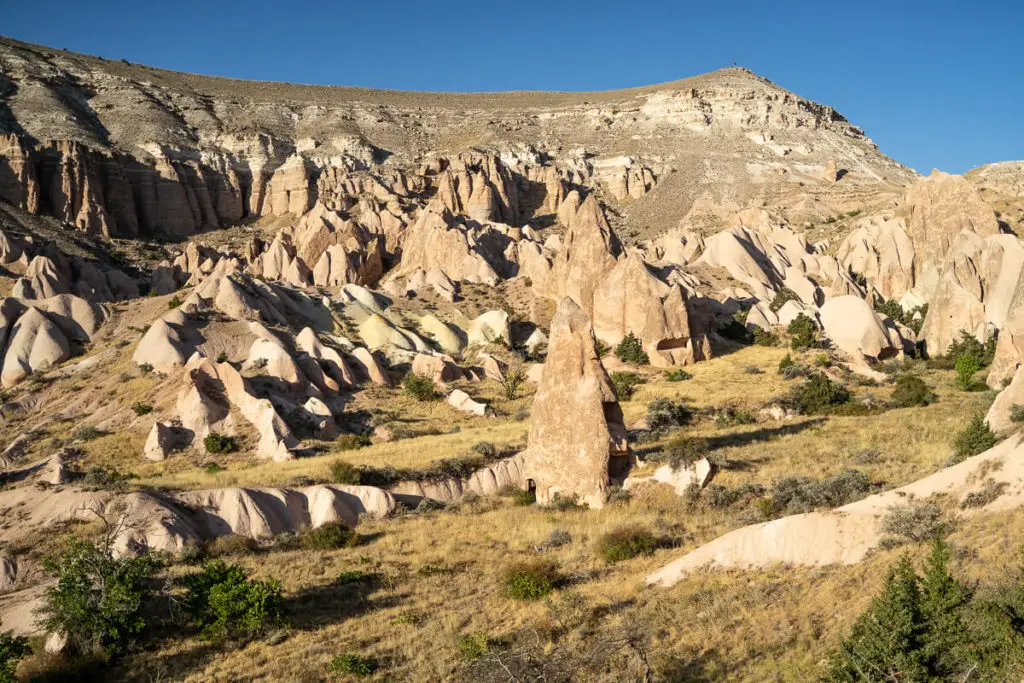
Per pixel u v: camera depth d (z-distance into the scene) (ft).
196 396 170.50
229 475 136.26
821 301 285.64
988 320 233.76
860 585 63.16
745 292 275.59
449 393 203.62
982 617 48.37
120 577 79.00
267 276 305.12
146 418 175.32
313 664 69.56
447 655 68.08
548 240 333.42
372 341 232.73
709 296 266.16
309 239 322.75
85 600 75.10
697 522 100.01
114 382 196.85
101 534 106.22
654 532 96.43
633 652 61.05
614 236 258.16
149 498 113.80
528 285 283.59
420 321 253.44
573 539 99.60
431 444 154.51
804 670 53.01
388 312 257.96
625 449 116.98
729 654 58.54
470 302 271.90
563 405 118.01
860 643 48.93
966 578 56.54
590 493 114.52
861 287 299.38
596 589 78.59
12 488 137.49
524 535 104.06
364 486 124.57
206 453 157.89
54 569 81.30
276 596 80.28
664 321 214.28
